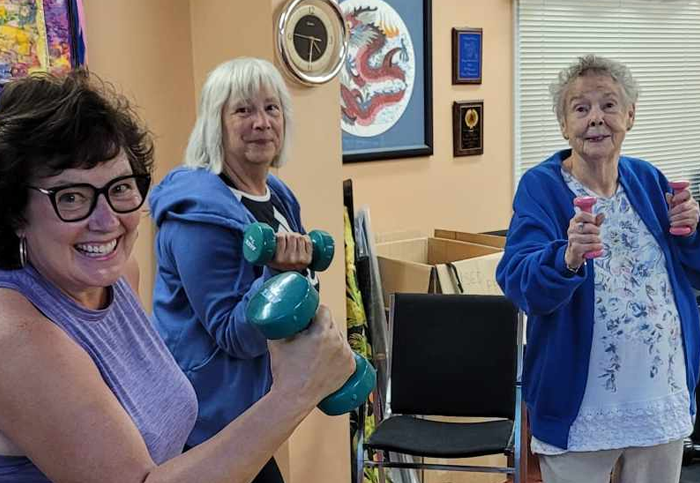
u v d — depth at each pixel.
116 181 0.93
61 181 0.88
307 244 1.47
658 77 4.29
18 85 0.91
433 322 2.65
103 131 0.90
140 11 2.33
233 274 1.69
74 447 0.83
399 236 3.33
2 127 0.86
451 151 3.54
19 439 0.84
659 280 1.80
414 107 3.36
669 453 1.84
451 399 2.62
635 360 1.76
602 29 3.99
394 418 2.65
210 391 1.78
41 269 0.92
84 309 0.97
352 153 3.17
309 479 2.54
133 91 2.33
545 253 1.67
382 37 3.20
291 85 2.33
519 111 3.76
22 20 2.00
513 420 2.57
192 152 1.89
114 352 1.02
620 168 1.85
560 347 1.76
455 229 3.61
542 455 1.84
